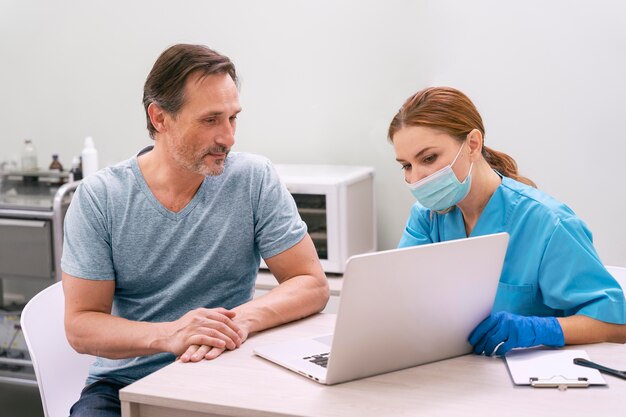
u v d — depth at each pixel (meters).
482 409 1.45
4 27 3.84
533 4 3.19
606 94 3.16
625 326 1.79
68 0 3.75
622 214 3.21
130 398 1.58
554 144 3.25
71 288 1.99
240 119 3.64
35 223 3.23
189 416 1.56
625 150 3.17
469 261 1.63
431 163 1.85
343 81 3.47
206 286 2.10
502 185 1.94
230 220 2.08
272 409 1.47
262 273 3.29
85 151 3.49
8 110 3.91
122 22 3.70
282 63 3.54
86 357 2.16
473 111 1.89
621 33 3.11
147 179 2.06
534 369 1.61
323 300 2.04
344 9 3.42
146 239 2.05
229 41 3.60
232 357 1.75
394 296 1.56
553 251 1.84
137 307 2.10
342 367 1.57
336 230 3.15
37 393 3.54
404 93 3.40
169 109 1.93
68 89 3.81
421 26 3.34
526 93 3.25
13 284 3.89
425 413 1.44
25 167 3.70
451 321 1.66
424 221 2.11
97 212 2.03
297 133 3.57
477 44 3.28
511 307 1.90
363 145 3.49
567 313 1.86
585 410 1.43
